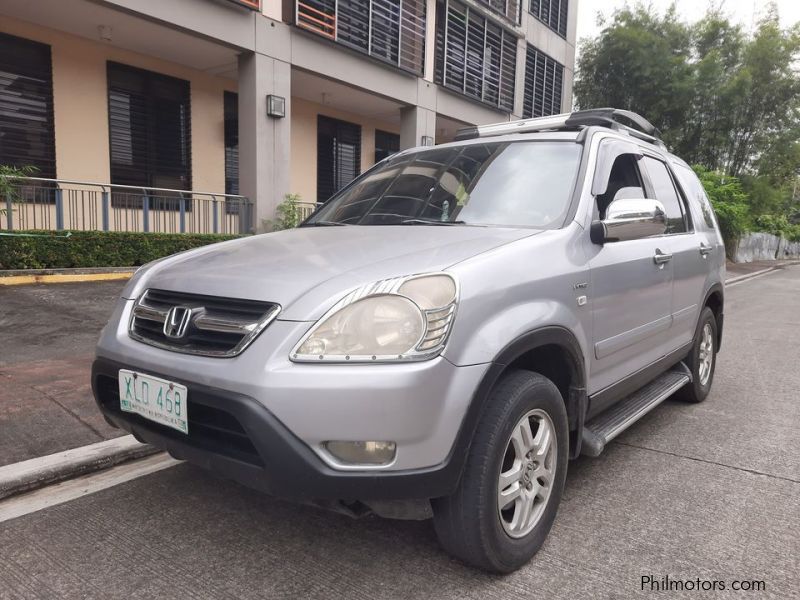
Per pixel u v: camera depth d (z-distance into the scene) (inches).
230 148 512.4
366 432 77.2
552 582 92.7
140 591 88.8
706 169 940.0
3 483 116.5
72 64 406.6
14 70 380.8
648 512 116.4
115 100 433.1
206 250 115.2
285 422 77.3
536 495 99.5
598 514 115.3
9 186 337.1
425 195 129.3
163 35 402.3
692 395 187.3
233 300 88.3
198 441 88.0
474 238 101.6
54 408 155.0
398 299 81.2
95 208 399.5
